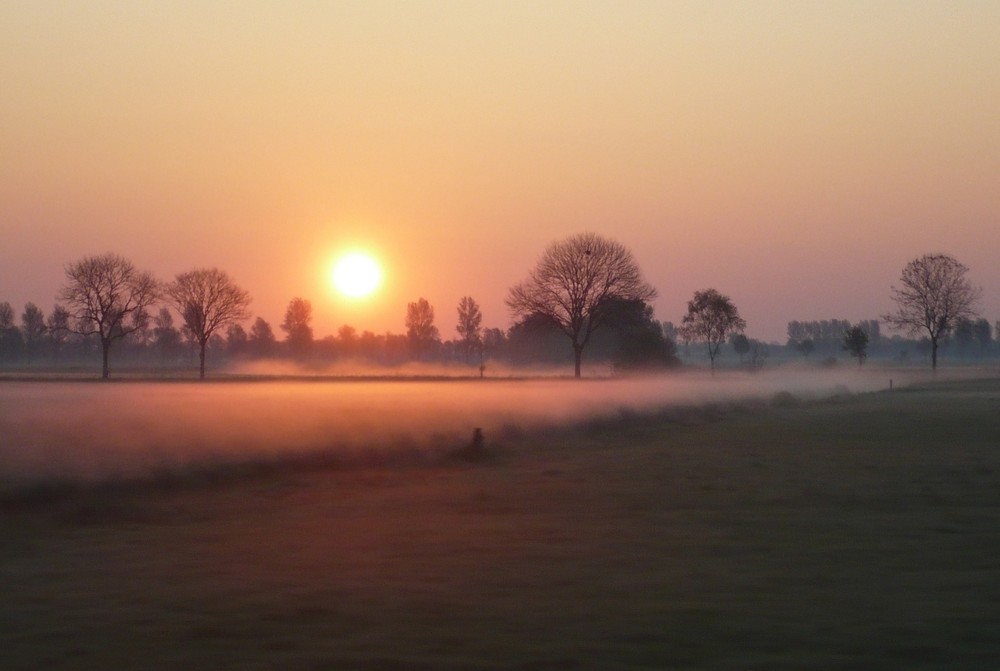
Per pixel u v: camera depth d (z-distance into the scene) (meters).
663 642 10.37
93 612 11.62
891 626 10.92
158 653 10.05
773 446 33.50
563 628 10.91
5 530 17.52
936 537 16.41
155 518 18.77
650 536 16.66
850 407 56.00
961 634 10.62
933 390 77.31
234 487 23.38
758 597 12.29
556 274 94.94
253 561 14.66
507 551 15.38
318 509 20.00
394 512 19.55
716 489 22.59
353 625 11.06
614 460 29.34
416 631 10.80
